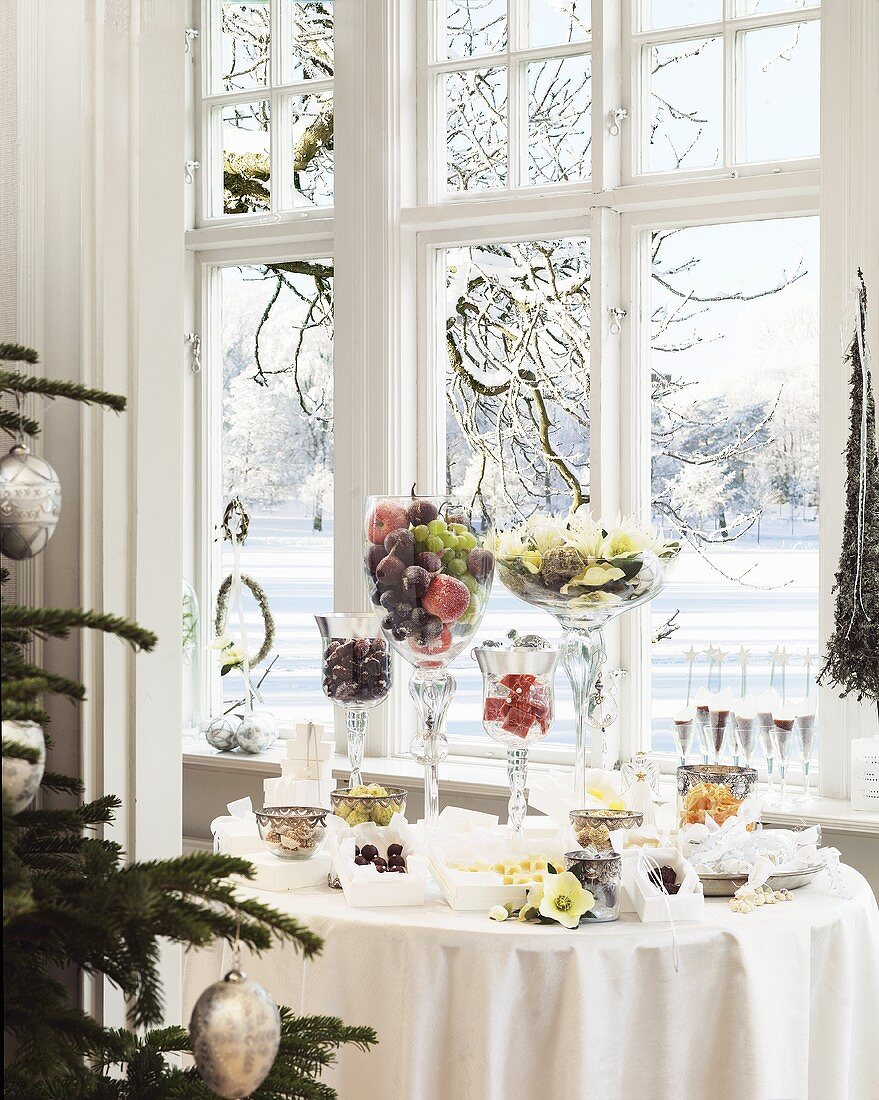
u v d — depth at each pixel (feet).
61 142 5.54
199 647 14.10
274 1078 3.89
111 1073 5.00
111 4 5.44
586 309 12.14
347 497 12.53
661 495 11.87
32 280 5.50
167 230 5.66
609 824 7.01
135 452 5.55
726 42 11.32
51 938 3.49
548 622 12.42
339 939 6.23
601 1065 5.98
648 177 11.68
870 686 9.77
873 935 6.99
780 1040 6.27
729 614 11.59
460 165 12.64
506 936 5.98
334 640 8.13
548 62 12.16
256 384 14.03
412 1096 5.98
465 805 11.50
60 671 5.55
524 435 12.49
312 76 13.64
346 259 12.51
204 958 6.93
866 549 9.75
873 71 10.11
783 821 9.86
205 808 13.03
